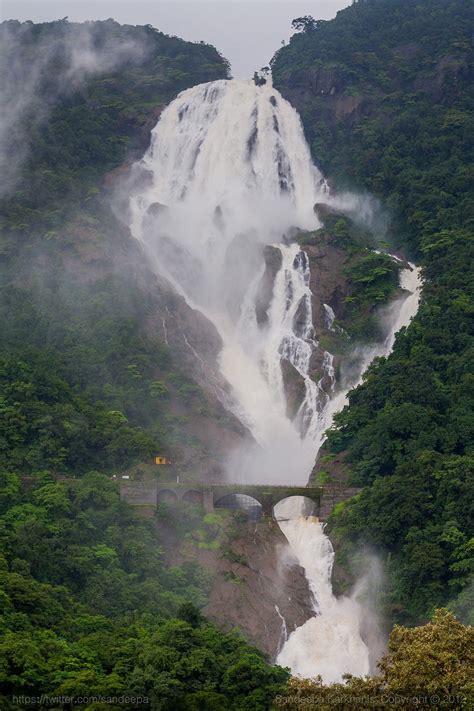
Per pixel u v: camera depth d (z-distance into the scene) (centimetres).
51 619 17288
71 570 19162
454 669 14038
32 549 18975
